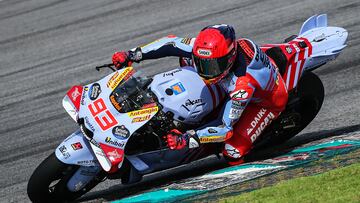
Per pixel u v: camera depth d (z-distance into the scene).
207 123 22.75
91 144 20.67
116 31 49.72
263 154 24.72
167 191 21.52
